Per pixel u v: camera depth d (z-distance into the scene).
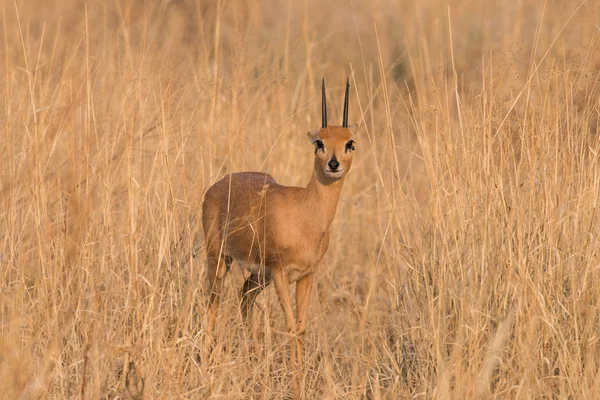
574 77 11.98
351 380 10.61
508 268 10.32
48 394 8.80
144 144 13.80
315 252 11.52
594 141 11.89
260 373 10.59
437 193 11.12
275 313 12.85
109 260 10.94
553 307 10.05
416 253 11.46
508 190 11.35
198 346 10.39
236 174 12.67
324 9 25.42
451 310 10.52
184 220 12.16
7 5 20.91
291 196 11.48
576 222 10.59
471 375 9.30
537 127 11.40
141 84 12.91
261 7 24.64
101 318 9.84
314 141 11.28
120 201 12.20
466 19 23.03
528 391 8.92
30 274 10.80
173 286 10.88
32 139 11.47
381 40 23.42
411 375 10.32
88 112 11.47
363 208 15.52
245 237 11.78
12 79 13.18
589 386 9.04
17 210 11.14
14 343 8.80
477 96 11.85
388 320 11.90
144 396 9.00
